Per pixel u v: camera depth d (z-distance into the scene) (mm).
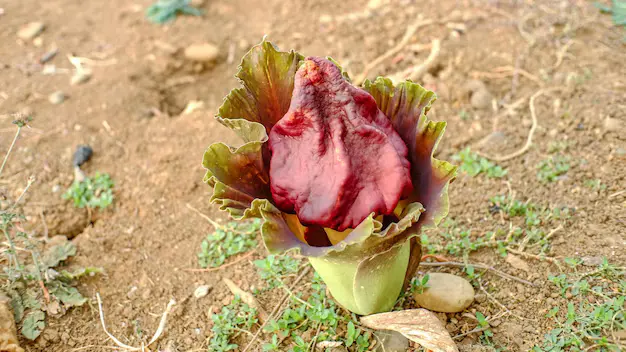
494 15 1384
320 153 650
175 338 856
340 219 652
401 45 1327
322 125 646
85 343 860
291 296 862
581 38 1288
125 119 1251
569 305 791
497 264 881
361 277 678
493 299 832
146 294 921
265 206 641
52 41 1484
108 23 1551
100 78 1358
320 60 642
